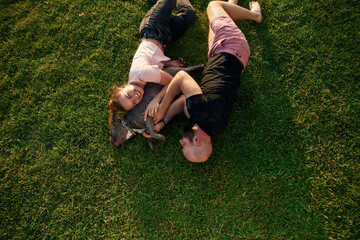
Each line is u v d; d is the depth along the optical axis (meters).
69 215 2.54
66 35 3.12
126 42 3.01
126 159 2.68
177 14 2.73
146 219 2.51
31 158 2.77
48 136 2.82
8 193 2.63
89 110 2.85
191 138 2.10
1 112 2.93
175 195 2.56
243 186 2.52
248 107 2.71
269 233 2.38
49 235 2.51
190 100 2.02
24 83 3.02
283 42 2.83
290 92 2.71
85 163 2.70
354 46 2.73
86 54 3.05
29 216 2.56
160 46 2.50
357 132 2.53
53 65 3.03
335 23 2.81
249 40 2.87
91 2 3.20
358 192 2.36
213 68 2.20
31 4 3.30
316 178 2.46
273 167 2.54
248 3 3.00
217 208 2.49
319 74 2.72
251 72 2.79
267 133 2.63
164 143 2.71
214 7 2.49
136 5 3.12
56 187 2.64
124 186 2.62
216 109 2.01
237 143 2.63
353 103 2.60
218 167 2.58
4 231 2.52
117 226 2.49
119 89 2.16
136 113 2.28
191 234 2.43
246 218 2.43
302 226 2.36
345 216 2.32
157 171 2.63
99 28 3.10
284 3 2.93
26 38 3.16
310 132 2.58
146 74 2.15
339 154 2.49
